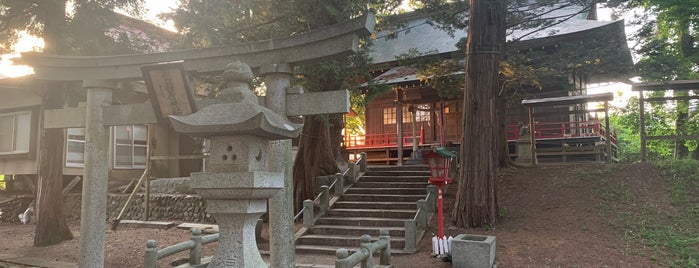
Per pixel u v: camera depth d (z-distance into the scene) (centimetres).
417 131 2433
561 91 1881
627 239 930
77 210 1700
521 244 948
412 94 2123
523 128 1852
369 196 1361
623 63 1585
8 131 1823
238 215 424
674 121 2631
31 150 1734
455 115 2317
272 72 655
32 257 1051
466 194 1109
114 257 1012
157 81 613
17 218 1791
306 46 654
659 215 1030
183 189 1622
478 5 1162
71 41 1159
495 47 1159
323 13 1167
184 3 1159
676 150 2094
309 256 1040
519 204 1192
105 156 760
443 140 2228
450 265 862
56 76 789
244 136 429
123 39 1235
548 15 2238
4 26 1187
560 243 934
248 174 409
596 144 1770
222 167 432
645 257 843
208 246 1112
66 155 1702
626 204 1102
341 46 618
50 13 1145
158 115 641
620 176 1259
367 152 2531
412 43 2525
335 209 1295
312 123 1502
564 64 1534
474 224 1084
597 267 812
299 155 1491
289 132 451
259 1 1210
